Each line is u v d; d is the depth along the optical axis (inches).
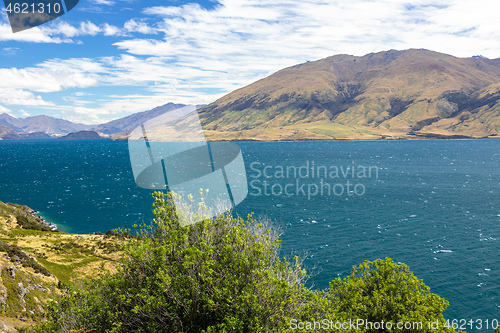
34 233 2578.7
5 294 1040.8
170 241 283.7
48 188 5413.4
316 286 1772.9
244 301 286.0
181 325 277.3
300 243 2450.8
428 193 4542.3
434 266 2091.5
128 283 307.1
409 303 585.9
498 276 1946.4
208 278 280.1
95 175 6968.5
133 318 293.1
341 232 2748.5
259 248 304.3
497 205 3791.8
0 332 848.3
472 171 6815.9
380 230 2822.3
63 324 328.2
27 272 1286.9
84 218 3560.5
